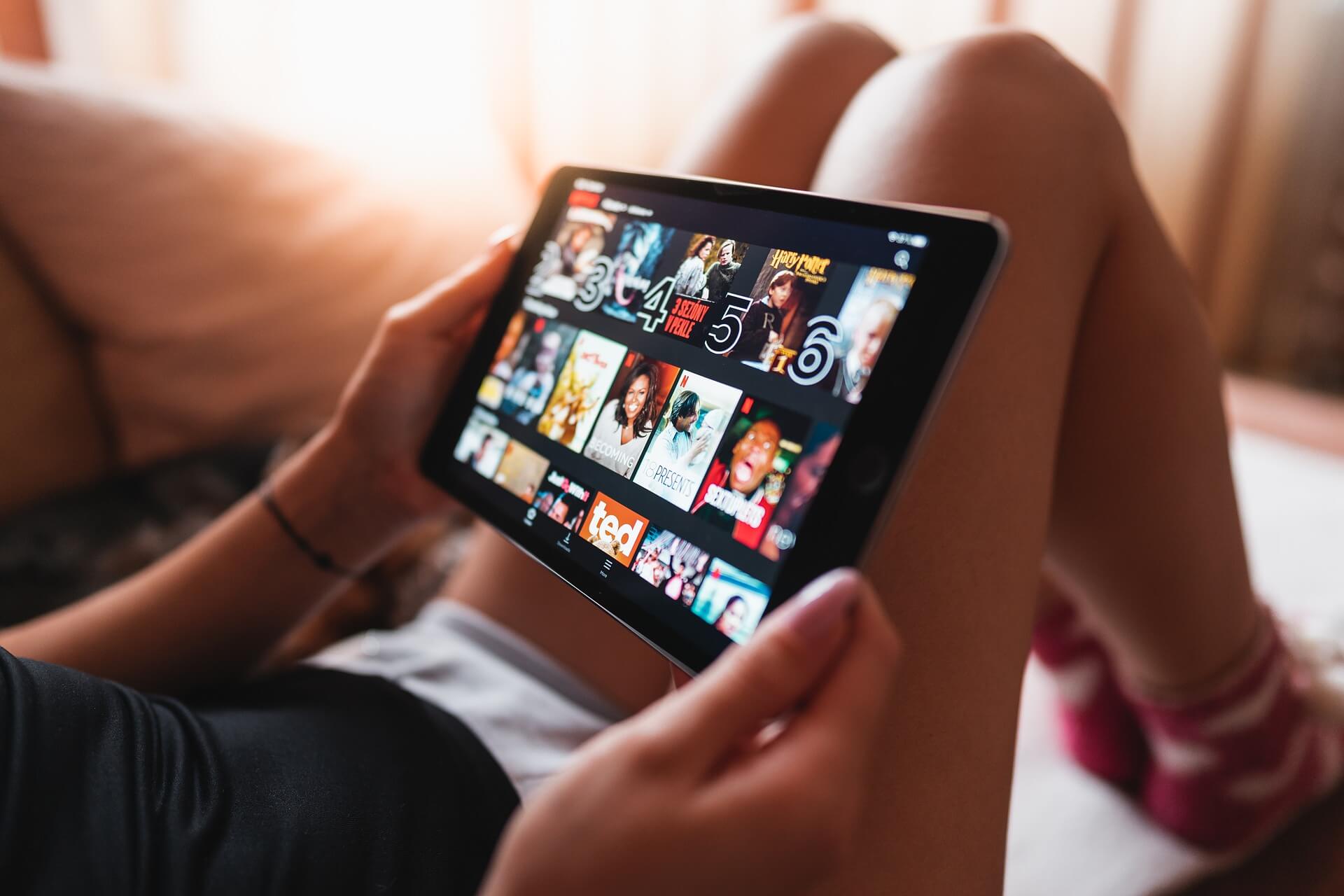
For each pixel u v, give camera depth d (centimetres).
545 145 176
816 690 28
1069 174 45
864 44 60
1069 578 58
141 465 97
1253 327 201
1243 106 185
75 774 32
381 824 36
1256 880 66
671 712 26
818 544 34
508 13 170
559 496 44
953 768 38
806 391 37
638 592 39
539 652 55
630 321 46
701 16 174
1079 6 175
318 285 103
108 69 156
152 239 95
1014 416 42
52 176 91
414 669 50
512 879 24
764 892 25
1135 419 50
